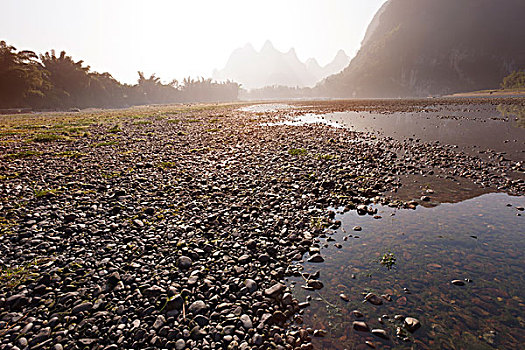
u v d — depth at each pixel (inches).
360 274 200.2
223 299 174.7
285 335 150.0
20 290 177.8
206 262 211.8
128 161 529.0
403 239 247.8
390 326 154.8
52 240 237.9
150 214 295.6
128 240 240.5
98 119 1605.6
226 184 394.3
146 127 1123.3
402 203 328.5
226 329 150.8
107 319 156.9
